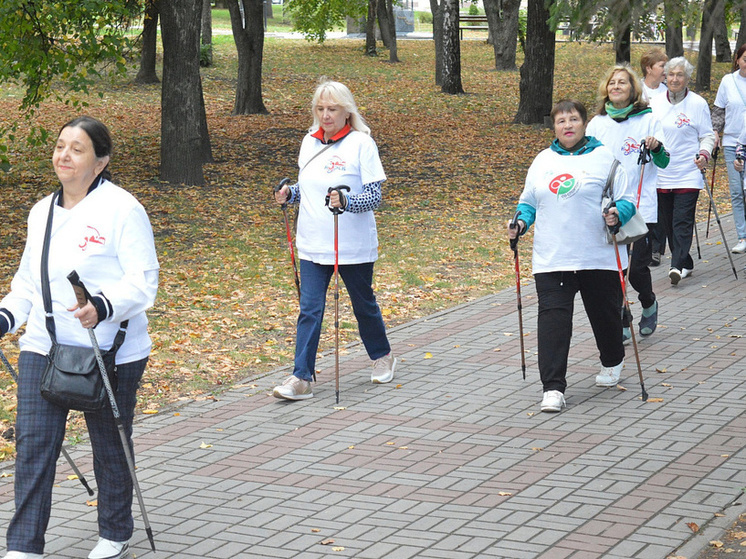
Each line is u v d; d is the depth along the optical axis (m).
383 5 38.69
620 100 7.61
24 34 13.73
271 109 25.61
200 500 4.97
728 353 7.49
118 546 4.30
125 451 4.10
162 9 16.48
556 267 6.30
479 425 6.06
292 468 5.40
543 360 6.32
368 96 28.47
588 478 5.11
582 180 6.23
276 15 63.94
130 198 4.17
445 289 10.27
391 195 16.55
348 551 4.32
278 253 12.31
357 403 6.59
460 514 4.69
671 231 9.83
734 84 10.71
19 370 4.14
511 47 34.75
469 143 21.67
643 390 6.44
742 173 9.79
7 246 12.63
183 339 8.35
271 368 7.62
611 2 4.29
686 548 4.24
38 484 4.05
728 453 5.42
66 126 4.09
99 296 3.93
